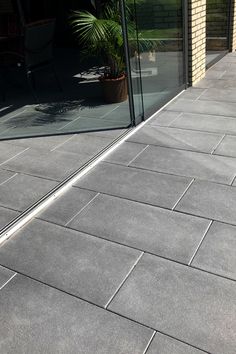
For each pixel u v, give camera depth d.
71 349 2.04
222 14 6.77
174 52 5.23
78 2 8.40
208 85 5.77
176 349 1.98
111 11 5.06
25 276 2.54
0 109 5.57
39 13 8.72
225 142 4.00
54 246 2.77
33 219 3.08
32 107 5.52
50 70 7.20
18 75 6.95
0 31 6.96
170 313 2.17
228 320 2.10
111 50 5.03
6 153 4.21
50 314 2.24
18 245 2.82
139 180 3.47
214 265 2.47
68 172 3.69
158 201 3.15
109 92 5.25
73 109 5.28
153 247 2.67
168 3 4.85
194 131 4.32
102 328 2.13
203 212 2.96
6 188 3.54
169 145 4.05
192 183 3.34
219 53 7.02
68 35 8.84
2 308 2.31
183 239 2.71
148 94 4.72
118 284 2.40
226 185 3.27
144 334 2.07
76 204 3.22
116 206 3.14
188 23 5.39
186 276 2.41
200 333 2.04
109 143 4.18
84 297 2.33
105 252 2.67
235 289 2.29
